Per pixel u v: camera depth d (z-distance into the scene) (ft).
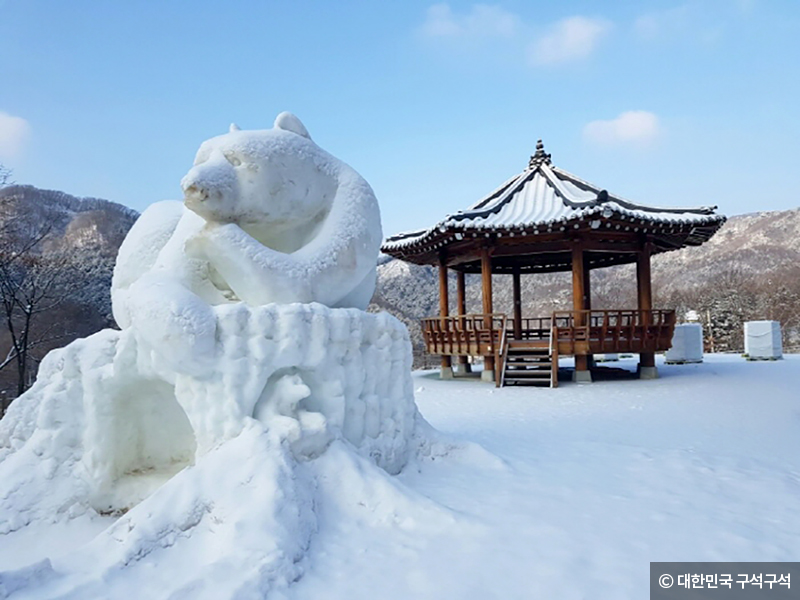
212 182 12.91
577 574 9.12
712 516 12.07
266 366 12.14
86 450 13.11
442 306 51.11
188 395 12.13
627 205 44.88
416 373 61.21
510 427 25.30
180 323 11.35
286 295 13.44
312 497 11.02
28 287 57.36
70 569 8.77
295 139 14.69
